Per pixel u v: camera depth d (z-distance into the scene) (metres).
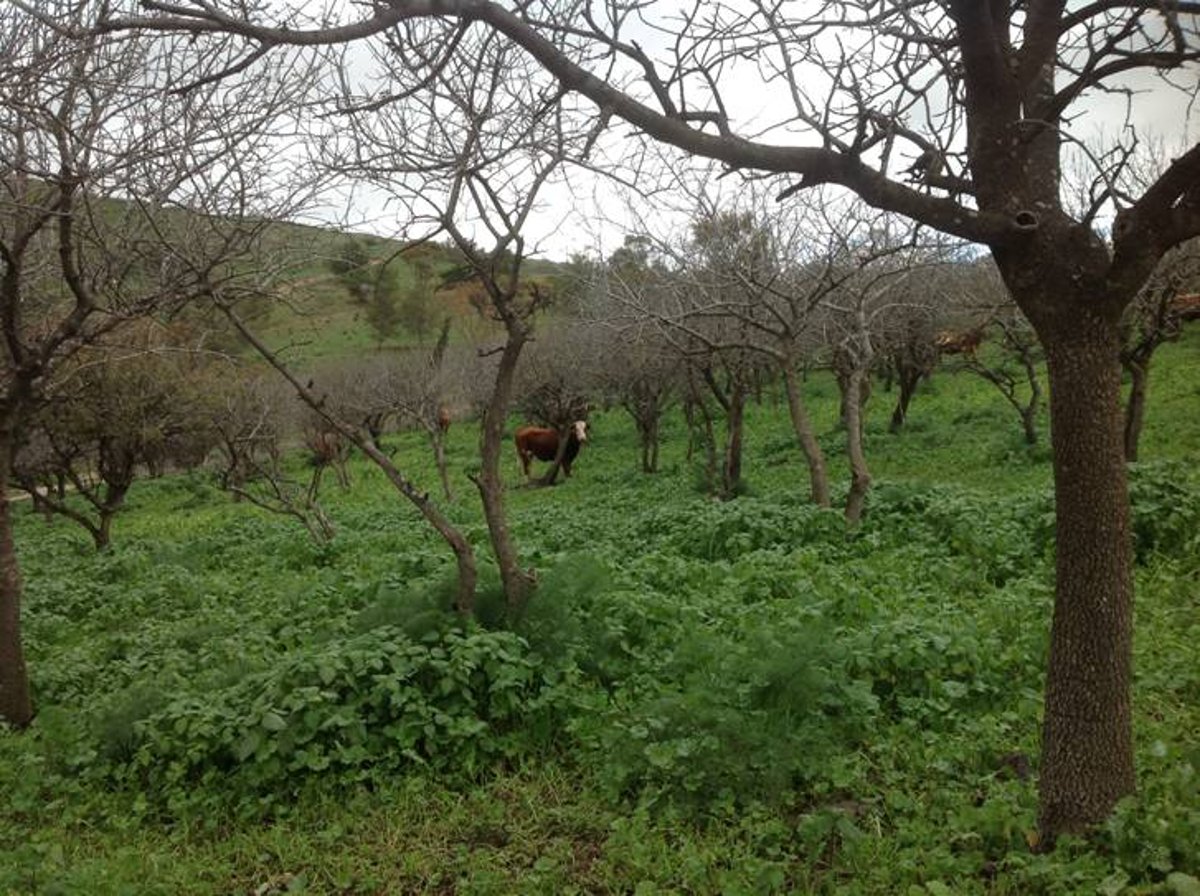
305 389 6.55
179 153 6.08
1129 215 3.30
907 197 3.47
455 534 6.38
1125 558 3.55
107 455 15.86
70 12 4.40
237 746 5.15
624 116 3.62
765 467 19.59
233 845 4.71
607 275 14.17
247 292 6.94
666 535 11.21
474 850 4.50
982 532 8.95
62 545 16.77
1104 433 3.46
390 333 34.59
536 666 5.82
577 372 22.25
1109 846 3.54
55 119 5.00
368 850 4.54
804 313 10.90
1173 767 4.27
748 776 4.63
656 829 4.41
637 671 6.16
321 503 21.78
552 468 22.08
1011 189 3.49
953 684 5.45
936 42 3.70
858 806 4.50
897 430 21.19
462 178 6.12
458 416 35.56
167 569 11.91
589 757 5.16
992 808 4.04
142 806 5.10
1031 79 3.57
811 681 5.06
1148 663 5.71
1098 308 3.39
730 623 6.77
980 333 18.58
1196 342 25.45
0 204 5.34
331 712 5.32
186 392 15.66
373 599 8.54
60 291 8.53
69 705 6.86
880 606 6.84
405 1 3.39
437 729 5.39
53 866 4.41
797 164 3.53
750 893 3.79
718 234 12.38
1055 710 3.69
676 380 20.42
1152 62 3.16
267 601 9.62
